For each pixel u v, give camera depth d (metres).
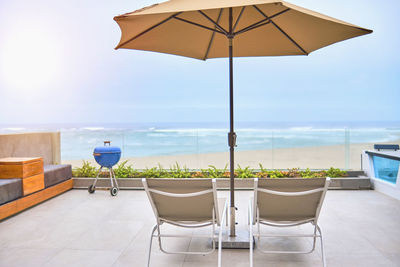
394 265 3.21
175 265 3.25
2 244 3.80
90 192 6.36
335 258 3.38
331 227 4.34
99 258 3.41
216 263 3.28
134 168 7.68
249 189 6.62
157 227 3.20
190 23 3.43
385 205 5.42
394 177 6.00
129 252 3.56
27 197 5.17
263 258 3.38
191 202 3.04
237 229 4.22
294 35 3.78
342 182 6.60
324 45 3.78
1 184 4.65
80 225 4.46
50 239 3.95
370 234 4.07
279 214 3.12
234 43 4.22
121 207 5.37
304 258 3.38
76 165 7.73
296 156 7.51
